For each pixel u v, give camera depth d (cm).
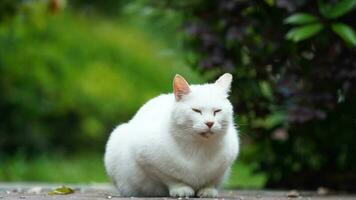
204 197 602
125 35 1948
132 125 627
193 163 586
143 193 625
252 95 878
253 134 912
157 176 598
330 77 804
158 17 1059
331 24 762
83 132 1708
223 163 596
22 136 1616
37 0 1111
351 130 877
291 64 841
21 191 767
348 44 764
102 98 1730
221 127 581
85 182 1327
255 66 872
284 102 866
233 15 856
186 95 582
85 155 1720
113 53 1848
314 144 918
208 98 579
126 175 621
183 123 577
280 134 920
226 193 723
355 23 818
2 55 1636
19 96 1616
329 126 875
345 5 752
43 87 1653
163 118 598
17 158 1524
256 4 859
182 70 1656
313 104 805
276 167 938
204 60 852
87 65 1766
